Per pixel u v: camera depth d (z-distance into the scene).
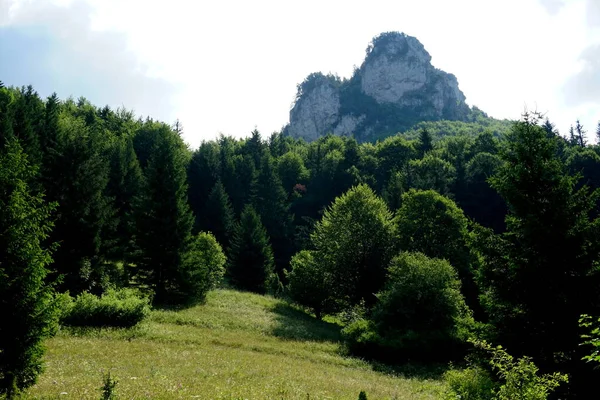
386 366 26.97
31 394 11.59
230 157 95.69
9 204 12.08
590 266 14.31
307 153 120.12
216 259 44.94
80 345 19.34
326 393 15.20
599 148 89.88
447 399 11.09
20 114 47.16
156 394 12.15
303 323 37.22
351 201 47.97
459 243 45.09
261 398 13.02
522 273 14.80
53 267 32.41
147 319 26.88
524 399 8.33
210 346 23.14
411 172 78.50
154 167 39.00
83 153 35.38
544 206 15.09
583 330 13.45
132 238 40.22
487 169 73.38
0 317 11.38
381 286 43.44
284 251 74.75
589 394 12.83
